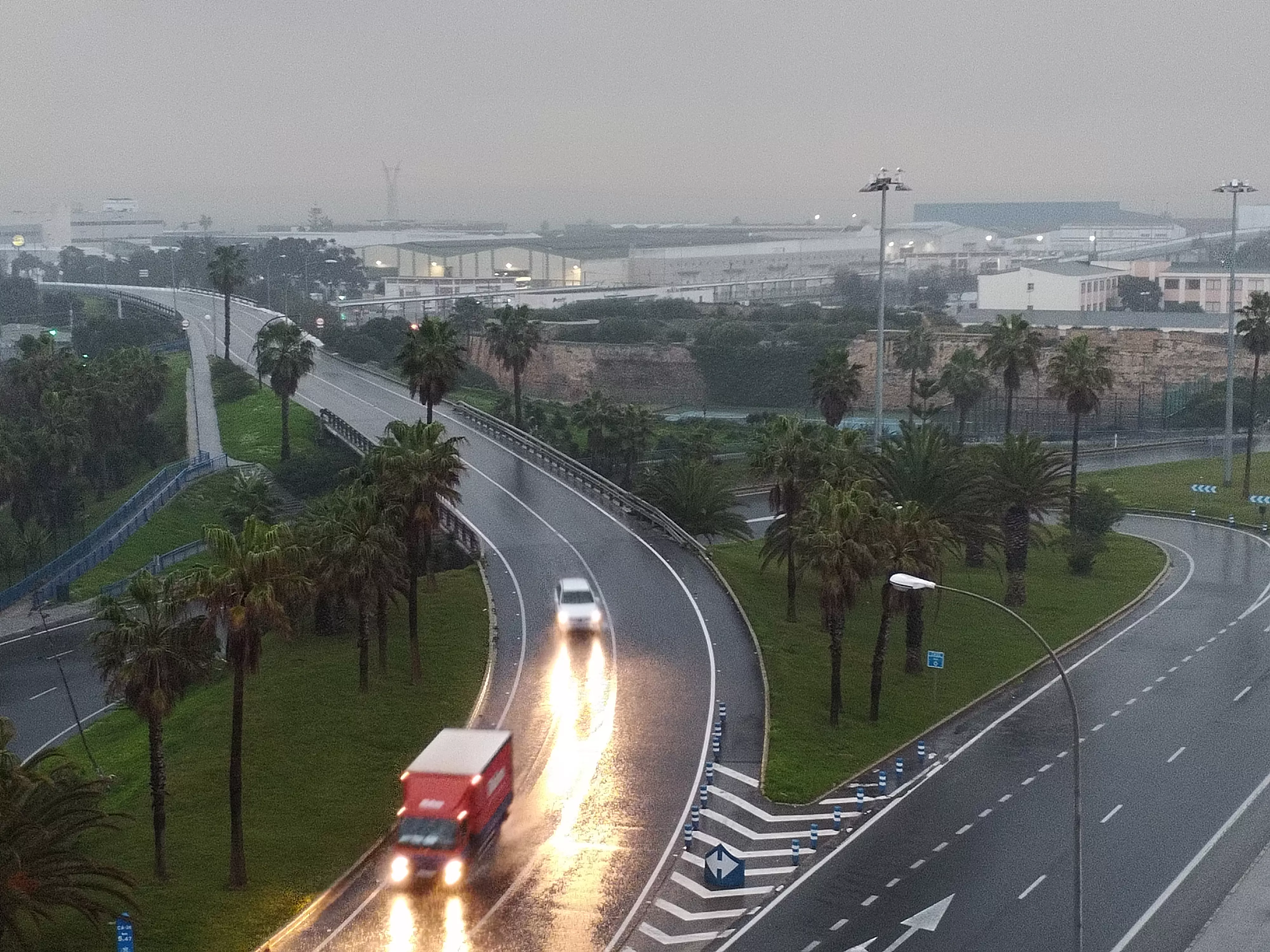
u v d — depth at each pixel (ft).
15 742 280.92
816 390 417.08
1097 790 226.79
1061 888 188.65
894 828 209.97
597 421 459.32
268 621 187.32
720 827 207.92
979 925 177.06
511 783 207.21
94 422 510.58
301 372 507.30
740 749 236.43
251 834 203.51
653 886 188.03
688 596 313.53
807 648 288.51
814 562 248.52
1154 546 419.95
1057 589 362.12
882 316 442.91
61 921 176.65
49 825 164.45
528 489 408.87
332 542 256.52
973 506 317.01
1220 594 361.92
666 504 370.73
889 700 269.44
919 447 317.42
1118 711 268.82
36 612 379.76
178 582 189.06
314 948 170.19
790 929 176.04
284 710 250.57
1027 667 297.94
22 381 544.21
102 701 306.55
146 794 223.71
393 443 274.36
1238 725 259.60
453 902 182.70
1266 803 220.43
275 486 481.05
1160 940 173.17
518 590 314.96
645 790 219.00
